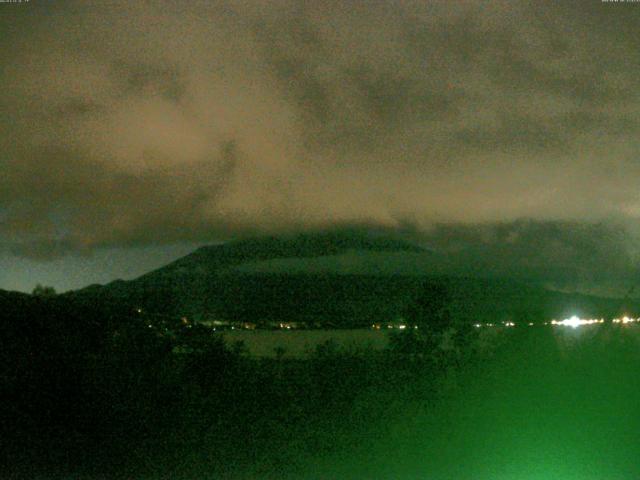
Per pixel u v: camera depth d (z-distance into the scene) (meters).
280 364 13.68
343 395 12.78
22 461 10.27
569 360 13.06
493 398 12.62
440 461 11.16
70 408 11.71
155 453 11.38
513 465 10.78
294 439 11.98
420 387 12.84
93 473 10.59
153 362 12.76
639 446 11.20
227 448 11.72
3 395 11.49
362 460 11.42
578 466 10.52
